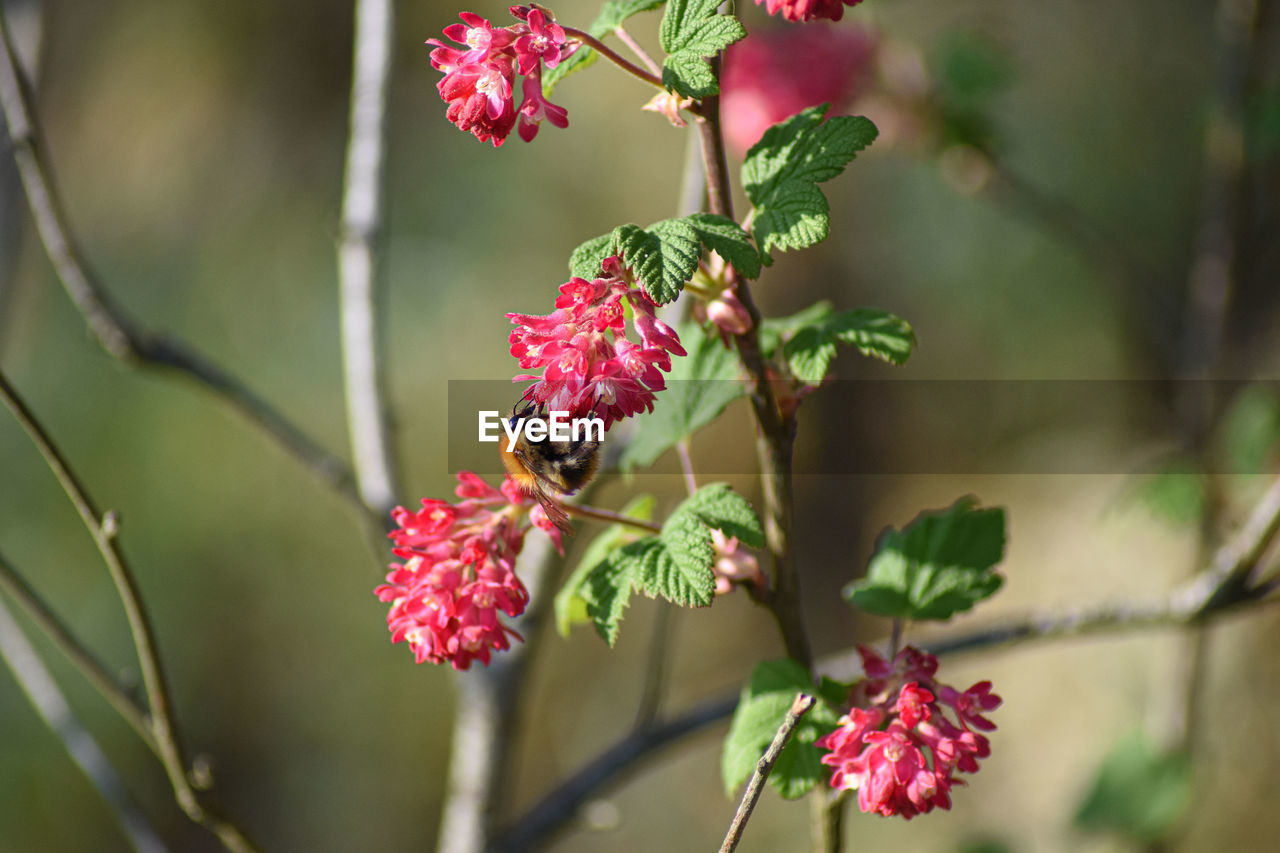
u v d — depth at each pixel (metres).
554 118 1.21
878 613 1.62
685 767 6.39
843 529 7.53
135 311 7.02
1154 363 6.74
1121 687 5.50
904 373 7.48
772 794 6.21
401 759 6.47
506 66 1.21
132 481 6.50
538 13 1.21
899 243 7.43
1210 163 3.45
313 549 6.67
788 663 1.47
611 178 7.13
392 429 2.39
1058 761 5.54
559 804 2.22
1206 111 3.46
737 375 1.57
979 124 3.20
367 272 2.41
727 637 6.98
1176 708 3.26
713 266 1.32
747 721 1.43
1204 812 4.77
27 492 6.32
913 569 1.63
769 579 1.46
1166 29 7.15
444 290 6.98
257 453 6.70
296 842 6.26
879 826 5.80
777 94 2.71
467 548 1.30
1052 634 2.16
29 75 2.55
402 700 6.55
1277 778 4.77
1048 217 3.48
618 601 1.28
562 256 7.10
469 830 2.39
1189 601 2.10
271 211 7.35
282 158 7.46
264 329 7.02
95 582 6.30
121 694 1.75
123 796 2.21
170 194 7.37
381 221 2.42
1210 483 3.19
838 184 7.54
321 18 7.66
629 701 6.65
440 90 1.21
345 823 6.33
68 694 6.04
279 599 6.59
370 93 2.44
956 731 1.24
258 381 6.88
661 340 1.13
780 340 1.52
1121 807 3.25
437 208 7.17
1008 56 3.15
